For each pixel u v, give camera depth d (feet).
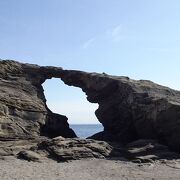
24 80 158.61
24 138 132.36
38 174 88.02
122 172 94.27
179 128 129.70
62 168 97.25
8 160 104.17
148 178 86.99
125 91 158.51
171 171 96.78
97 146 120.78
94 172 93.71
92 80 168.76
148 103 144.25
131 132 158.61
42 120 146.30
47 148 114.01
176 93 160.86
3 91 141.08
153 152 122.93
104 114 171.22
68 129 166.50
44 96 159.84
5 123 129.29
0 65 155.74
